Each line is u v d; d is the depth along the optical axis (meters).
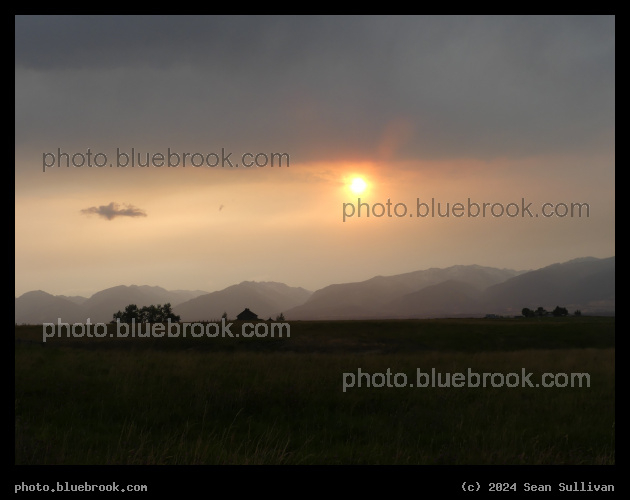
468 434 11.29
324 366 19.48
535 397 15.39
